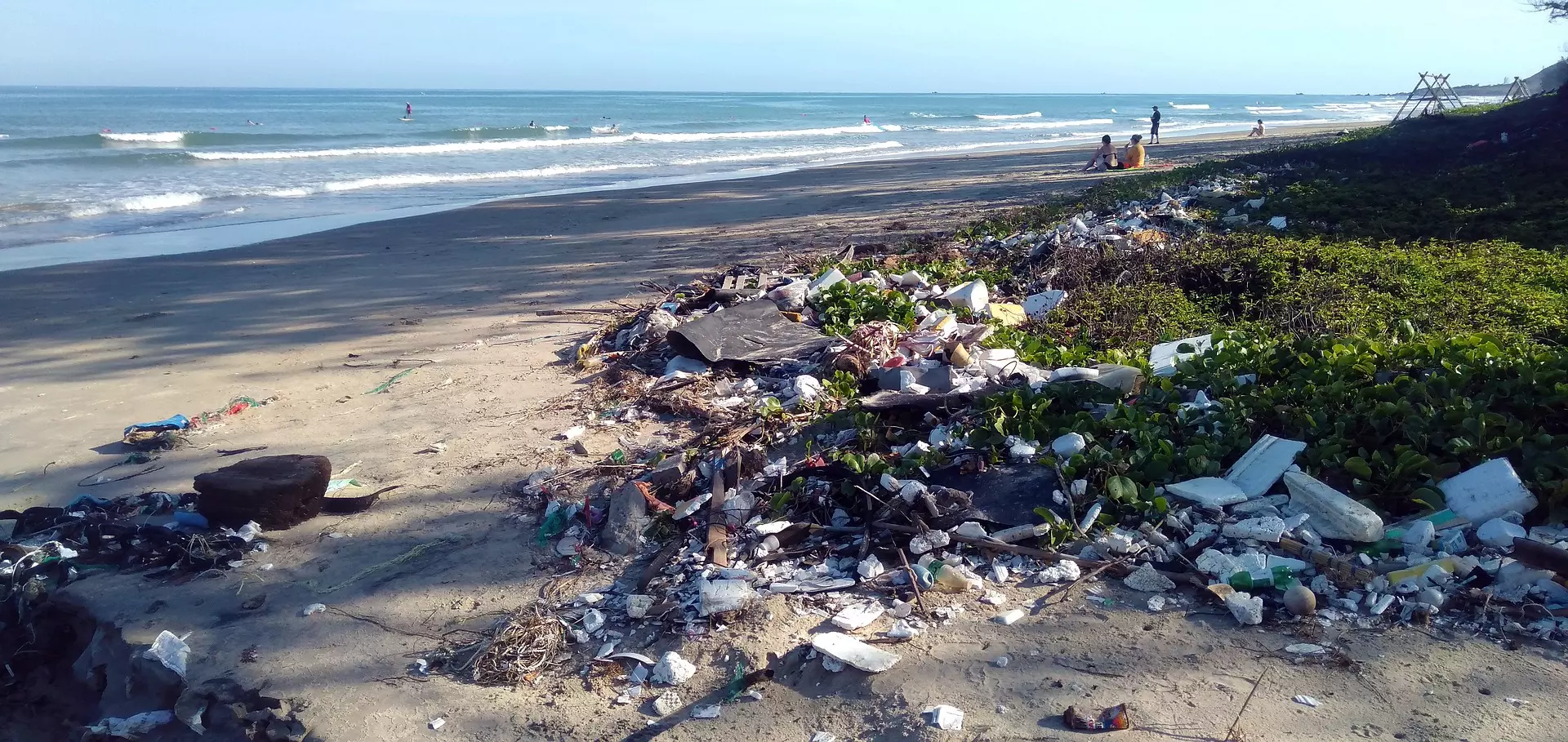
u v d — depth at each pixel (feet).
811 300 29.66
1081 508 14.96
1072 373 20.27
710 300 31.27
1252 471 15.43
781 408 20.77
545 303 35.17
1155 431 16.74
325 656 13.07
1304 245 33.96
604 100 440.45
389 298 36.60
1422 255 32.48
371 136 144.77
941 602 13.28
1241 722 10.29
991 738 10.37
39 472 20.01
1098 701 10.83
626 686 12.10
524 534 16.40
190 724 12.17
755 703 11.51
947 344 23.68
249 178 85.30
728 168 104.99
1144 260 32.99
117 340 30.71
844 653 11.88
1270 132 161.38
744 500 15.94
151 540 16.10
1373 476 14.92
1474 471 14.37
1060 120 271.49
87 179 81.20
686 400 22.06
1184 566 13.55
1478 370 17.81
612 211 63.36
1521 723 10.02
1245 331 24.64
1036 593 13.34
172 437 21.38
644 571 14.76
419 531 16.69
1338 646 11.62
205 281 40.29
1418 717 10.24
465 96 506.48
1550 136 53.98
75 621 14.60
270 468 17.22
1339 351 19.95
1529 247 34.65
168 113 211.00
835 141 161.07
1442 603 12.19
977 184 73.36
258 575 15.34
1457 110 88.53
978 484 15.87
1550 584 12.28
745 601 13.37
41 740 13.70
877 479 16.14
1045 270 34.06
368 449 20.71
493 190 80.18
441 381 25.57
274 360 28.27
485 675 12.47
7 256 47.34
